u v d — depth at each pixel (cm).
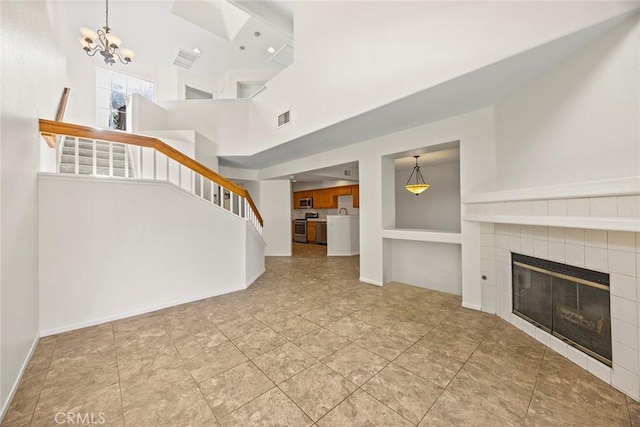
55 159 307
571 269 189
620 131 148
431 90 227
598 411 138
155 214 283
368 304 305
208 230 327
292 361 186
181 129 507
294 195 983
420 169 534
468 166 285
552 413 137
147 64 638
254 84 691
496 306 271
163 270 289
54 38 336
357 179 659
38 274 217
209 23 516
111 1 439
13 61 170
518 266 245
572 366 179
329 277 436
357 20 276
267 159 540
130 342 212
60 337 220
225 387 157
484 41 188
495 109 263
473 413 137
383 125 321
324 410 139
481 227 282
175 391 154
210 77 704
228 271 347
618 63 148
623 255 153
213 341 215
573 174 177
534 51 172
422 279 392
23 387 156
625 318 152
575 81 175
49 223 223
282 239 660
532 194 197
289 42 551
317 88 334
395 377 168
